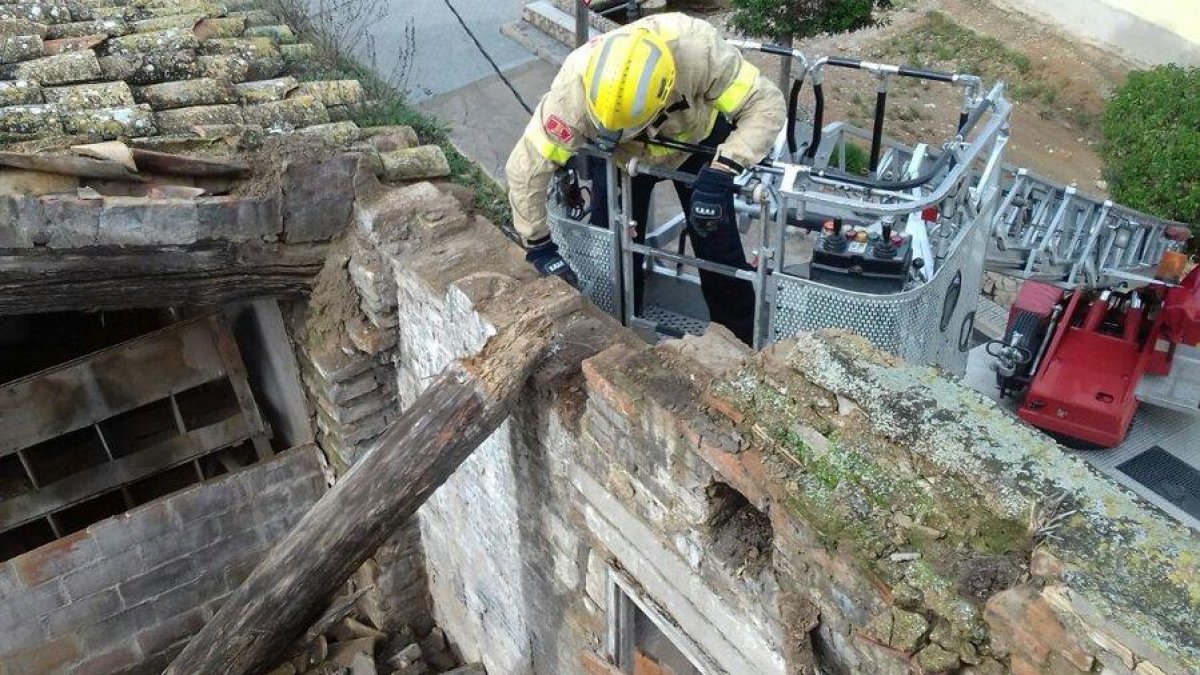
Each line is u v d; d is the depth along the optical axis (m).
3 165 4.34
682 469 3.62
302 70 6.54
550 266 4.89
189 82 5.64
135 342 5.59
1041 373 8.60
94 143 4.75
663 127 4.75
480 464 5.27
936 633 2.82
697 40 4.45
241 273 5.14
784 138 5.52
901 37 15.34
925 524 2.91
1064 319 8.70
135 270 4.74
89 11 6.27
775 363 3.43
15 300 4.62
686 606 4.10
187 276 4.97
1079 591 2.52
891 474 3.02
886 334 4.34
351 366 5.52
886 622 2.91
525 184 4.66
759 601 3.57
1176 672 2.32
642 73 4.19
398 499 4.08
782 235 4.35
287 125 5.66
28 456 5.92
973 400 3.11
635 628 4.95
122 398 5.72
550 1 12.34
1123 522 2.68
